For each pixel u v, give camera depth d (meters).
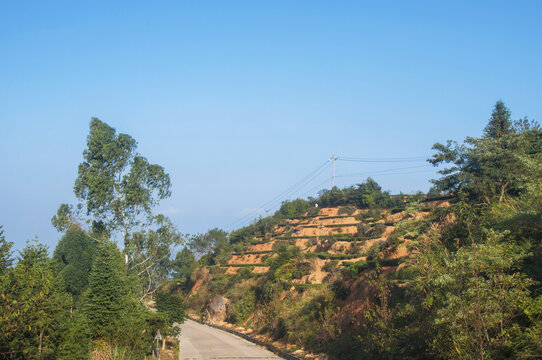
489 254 17.19
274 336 46.19
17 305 18.23
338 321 36.25
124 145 47.81
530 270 18.38
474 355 15.96
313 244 74.38
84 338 25.03
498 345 15.70
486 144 31.33
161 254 47.94
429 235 24.28
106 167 46.59
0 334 17.17
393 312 27.30
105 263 31.22
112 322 29.67
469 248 17.89
